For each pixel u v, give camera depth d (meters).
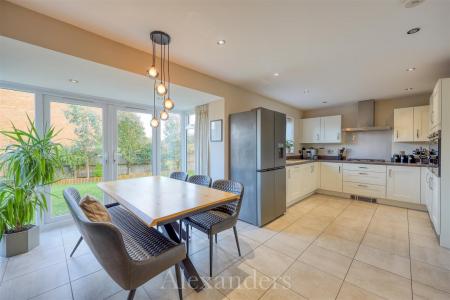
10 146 2.17
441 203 2.29
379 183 4.02
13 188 2.08
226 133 3.34
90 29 1.86
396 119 4.04
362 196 4.24
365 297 1.54
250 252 2.20
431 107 3.16
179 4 1.54
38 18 1.63
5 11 1.50
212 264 1.96
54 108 2.76
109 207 2.36
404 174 3.72
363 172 4.21
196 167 3.83
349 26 1.81
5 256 2.06
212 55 2.38
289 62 2.57
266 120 3.05
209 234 1.82
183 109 4.18
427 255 2.12
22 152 2.15
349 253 2.18
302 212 3.55
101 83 2.50
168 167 4.08
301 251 2.22
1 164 2.12
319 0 1.49
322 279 1.75
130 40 2.05
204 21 1.75
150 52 2.30
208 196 1.84
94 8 1.58
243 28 1.85
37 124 2.61
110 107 3.27
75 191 1.80
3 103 2.42
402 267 1.92
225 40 2.05
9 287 1.65
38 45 1.63
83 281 1.72
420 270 1.87
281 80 3.23
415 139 3.82
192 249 2.28
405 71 2.84
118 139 3.37
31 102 2.59
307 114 5.71
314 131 5.28
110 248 1.07
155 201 1.68
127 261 1.12
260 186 2.94
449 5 1.51
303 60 2.51
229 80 3.24
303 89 3.74
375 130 4.60
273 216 3.18
